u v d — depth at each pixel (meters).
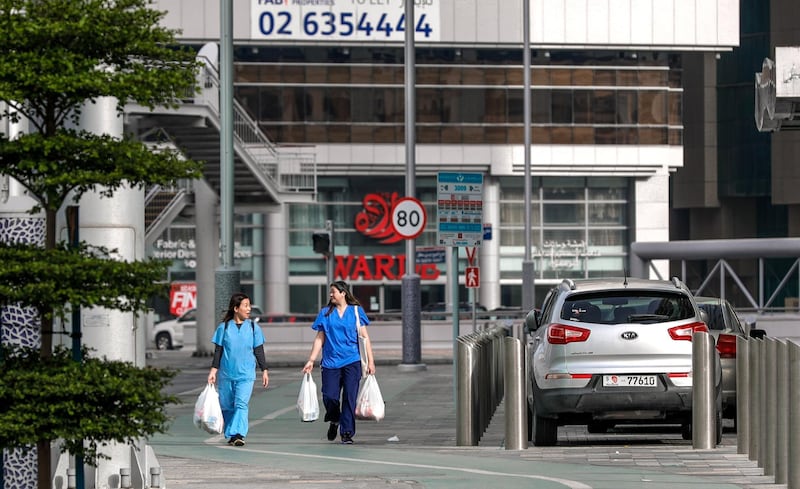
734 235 185.38
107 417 19.17
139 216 26.16
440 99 147.00
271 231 143.88
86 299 18.61
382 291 146.38
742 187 181.62
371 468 31.28
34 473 24.52
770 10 179.88
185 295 140.50
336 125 144.50
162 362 99.69
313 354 40.34
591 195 151.75
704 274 179.88
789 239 112.31
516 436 36.28
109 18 19.28
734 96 181.88
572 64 149.38
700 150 182.88
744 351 33.91
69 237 20.23
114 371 19.36
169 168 19.50
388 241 146.38
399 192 147.38
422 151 146.75
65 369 18.97
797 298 172.00
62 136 18.88
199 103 92.25
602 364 36.09
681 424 42.38
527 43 113.31
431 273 147.75
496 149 147.62
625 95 150.00
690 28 148.75
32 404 18.78
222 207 72.56
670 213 188.62
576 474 29.27
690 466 31.00
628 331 36.25
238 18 141.38
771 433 28.91
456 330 54.19
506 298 150.38
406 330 81.56
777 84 44.66
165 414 19.81
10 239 24.19
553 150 148.75
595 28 147.50
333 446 38.75
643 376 36.06
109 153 19.23
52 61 18.81
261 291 144.25
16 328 24.00
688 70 183.38
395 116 145.38
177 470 31.11
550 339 36.72
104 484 25.69
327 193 146.50
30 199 24.17
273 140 143.88
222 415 38.28
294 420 50.41
